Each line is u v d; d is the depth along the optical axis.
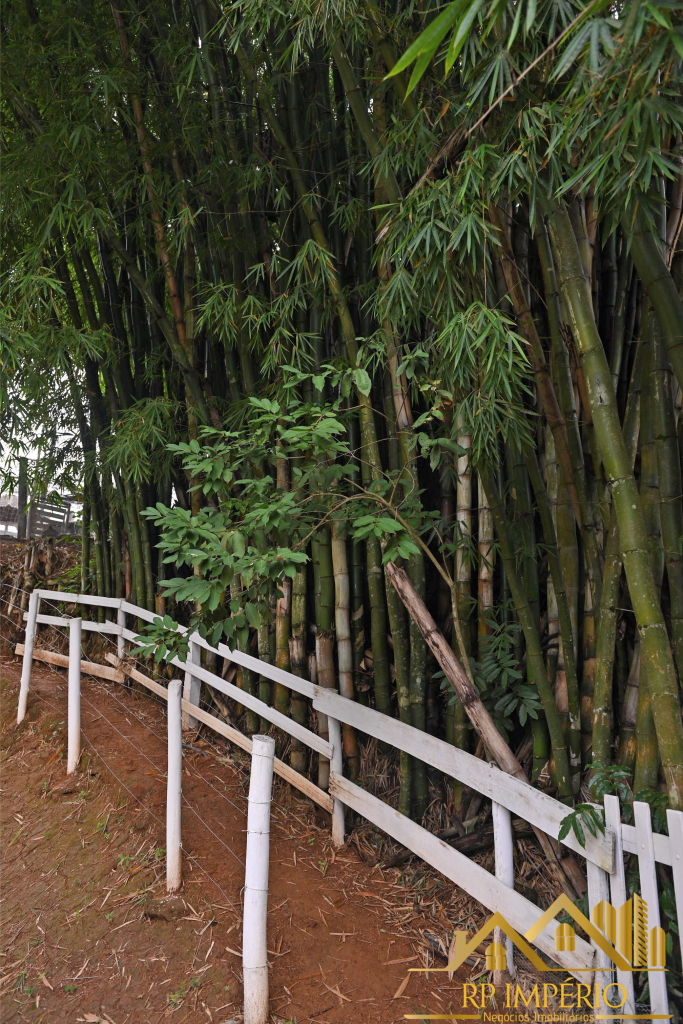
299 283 2.70
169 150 3.14
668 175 1.32
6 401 3.33
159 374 3.99
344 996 2.03
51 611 5.10
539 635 2.38
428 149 2.09
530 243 2.53
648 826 1.71
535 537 2.61
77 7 3.07
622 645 2.28
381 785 2.90
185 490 4.19
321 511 2.27
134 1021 2.00
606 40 0.98
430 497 2.95
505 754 2.15
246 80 2.97
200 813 2.98
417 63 0.97
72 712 3.47
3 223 3.62
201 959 2.20
